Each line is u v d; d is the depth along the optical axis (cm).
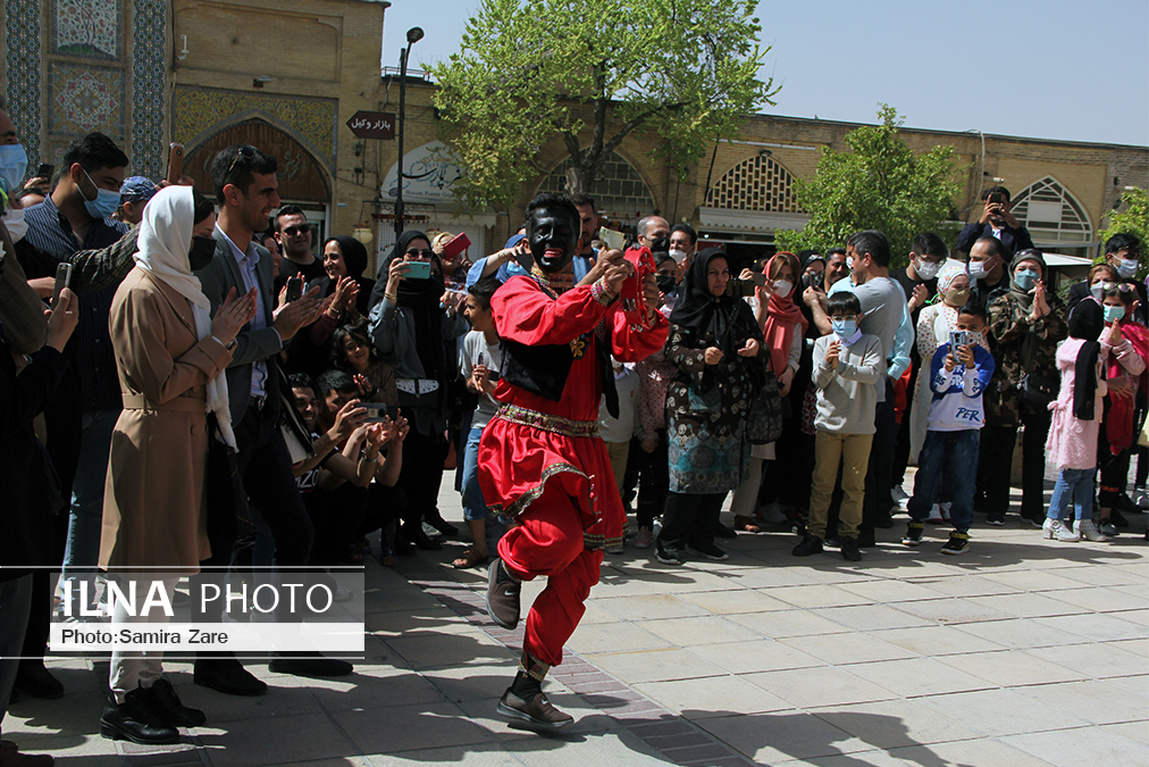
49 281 370
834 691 410
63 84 1961
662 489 662
